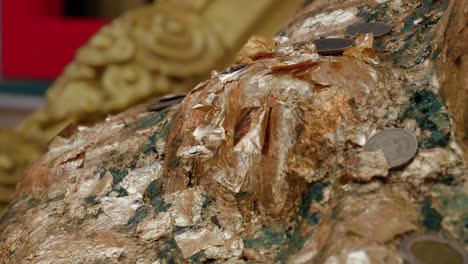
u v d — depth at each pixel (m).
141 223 0.40
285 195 0.37
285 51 0.44
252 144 0.38
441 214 0.33
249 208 0.38
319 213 0.35
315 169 0.37
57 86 1.02
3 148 1.01
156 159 0.44
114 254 0.39
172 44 0.99
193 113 0.41
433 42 0.40
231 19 1.02
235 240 0.37
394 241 0.32
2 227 0.45
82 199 0.44
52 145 0.51
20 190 0.49
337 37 0.45
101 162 0.46
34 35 1.38
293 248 0.35
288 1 1.03
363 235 0.32
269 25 1.03
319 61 0.39
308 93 0.38
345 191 0.35
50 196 0.46
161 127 0.46
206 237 0.37
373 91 0.38
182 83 1.00
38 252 0.40
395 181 0.35
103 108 0.98
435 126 0.36
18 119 1.38
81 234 0.41
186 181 0.40
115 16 1.70
